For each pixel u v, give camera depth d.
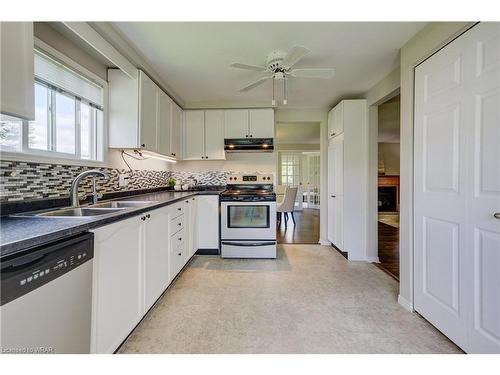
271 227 3.36
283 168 8.60
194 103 3.91
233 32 1.98
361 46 2.20
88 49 2.08
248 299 2.24
